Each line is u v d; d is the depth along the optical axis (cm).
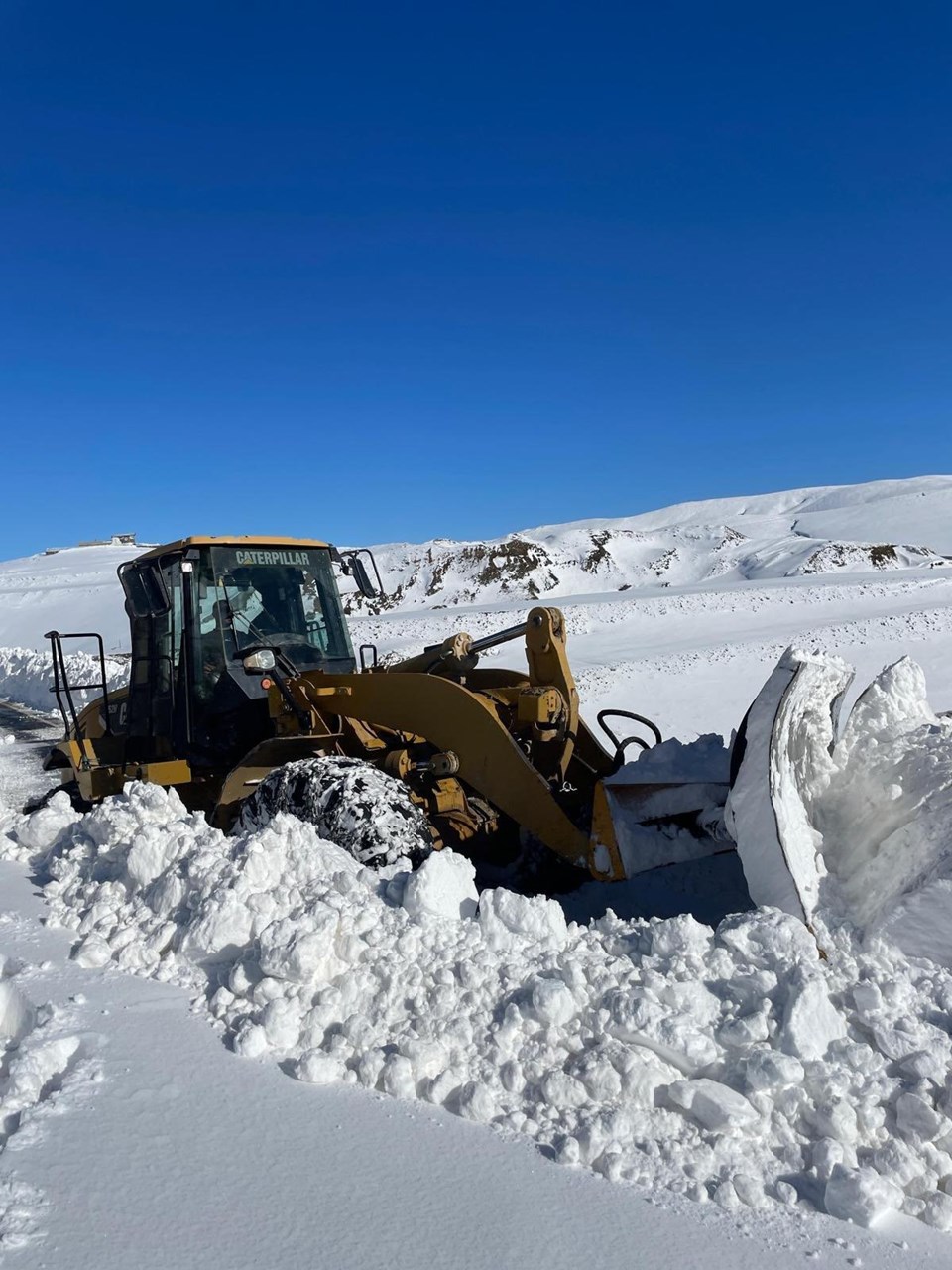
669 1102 269
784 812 386
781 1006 295
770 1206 237
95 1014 328
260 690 650
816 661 399
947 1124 252
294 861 410
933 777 395
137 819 505
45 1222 220
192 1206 229
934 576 3603
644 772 486
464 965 324
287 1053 306
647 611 3062
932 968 340
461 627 3022
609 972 321
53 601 4800
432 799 540
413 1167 248
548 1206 233
